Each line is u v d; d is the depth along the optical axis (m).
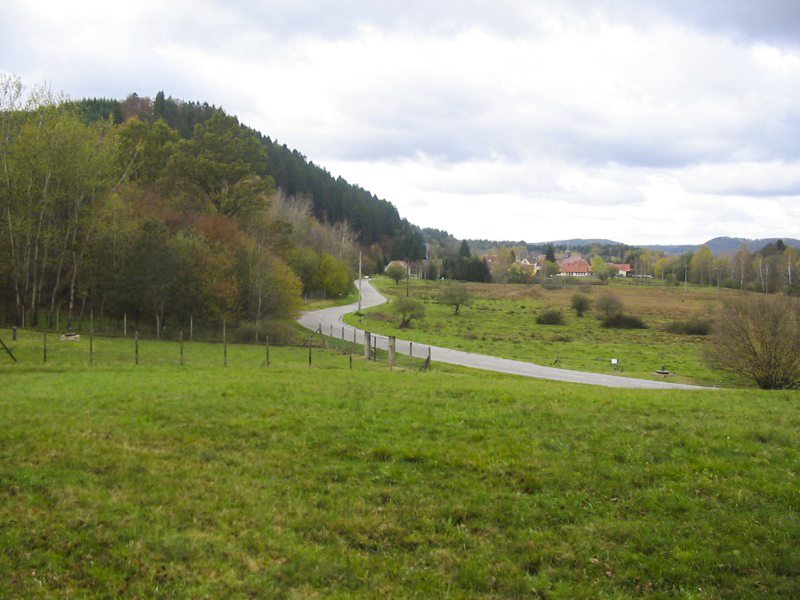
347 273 130.50
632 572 9.41
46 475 12.16
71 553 9.27
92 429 15.87
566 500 11.84
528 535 10.60
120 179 61.28
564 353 62.84
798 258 154.88
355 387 22.89
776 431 15.55
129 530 10.07
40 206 49.91
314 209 187.50
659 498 11.73
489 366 50.03
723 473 12.84
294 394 20.91
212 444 15.12
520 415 17.59
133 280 53.91
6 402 18.83
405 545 10.30
